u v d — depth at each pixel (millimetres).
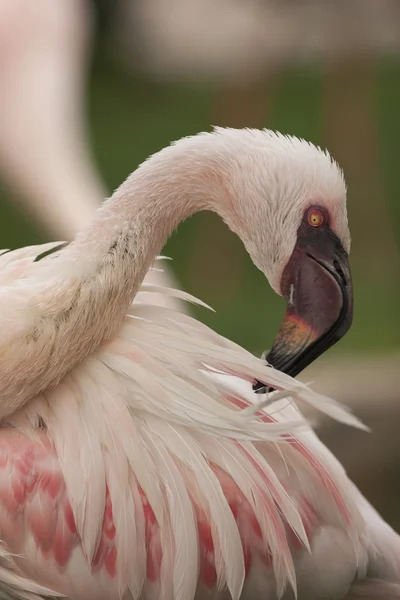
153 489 4059
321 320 4117
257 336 9883
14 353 3971
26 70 7523
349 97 10875
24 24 7582
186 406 4055
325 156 4188
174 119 14523
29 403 4145
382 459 6906
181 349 4188
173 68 14758
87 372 4168
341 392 7164
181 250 11570
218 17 12695
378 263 10984
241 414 3941
